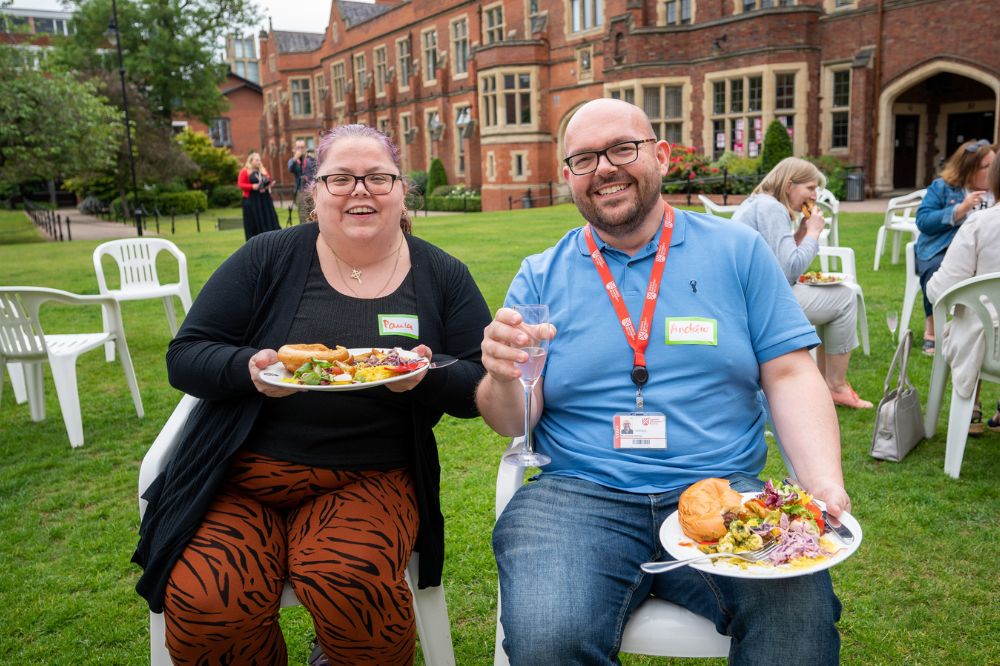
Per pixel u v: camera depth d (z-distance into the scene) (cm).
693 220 249
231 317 249
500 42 3397
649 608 212
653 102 2803
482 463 448
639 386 236
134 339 800
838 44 2419
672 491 229
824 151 2491
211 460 230
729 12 2638
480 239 1609
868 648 268
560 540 215
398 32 4562
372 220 243
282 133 5959
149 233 2581
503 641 206
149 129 3831
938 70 2216
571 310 245
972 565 316
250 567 215
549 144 3469
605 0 3030
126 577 333
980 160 577
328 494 236
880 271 988
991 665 257
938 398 444
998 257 402
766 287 238
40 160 2459
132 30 4466
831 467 213
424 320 251
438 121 4250
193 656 209
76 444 488
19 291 471
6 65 2416
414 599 241
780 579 191
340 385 206
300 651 283
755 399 247
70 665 274
